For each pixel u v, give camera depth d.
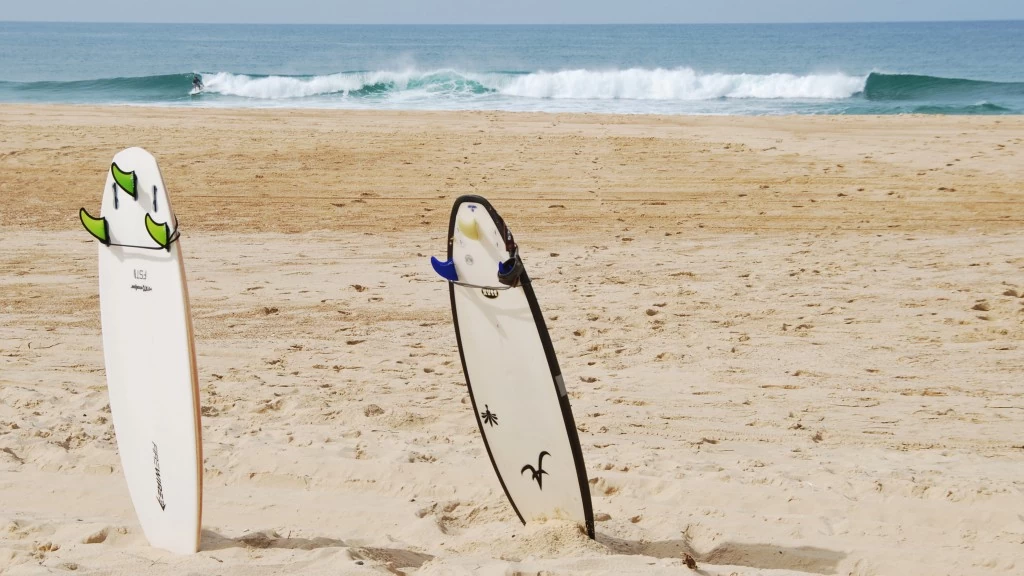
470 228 3.74
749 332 7.57
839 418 5.77
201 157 15.94
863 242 10.59
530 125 19.52
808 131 18.78
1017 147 16.28
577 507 3.91
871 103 31.61
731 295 8.59
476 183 14.10
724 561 3.96
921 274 9.07
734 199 13.03
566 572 3.60
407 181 14.26
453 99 33.38
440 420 5.74
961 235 10.80
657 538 4.13
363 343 7.50
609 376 6.64
